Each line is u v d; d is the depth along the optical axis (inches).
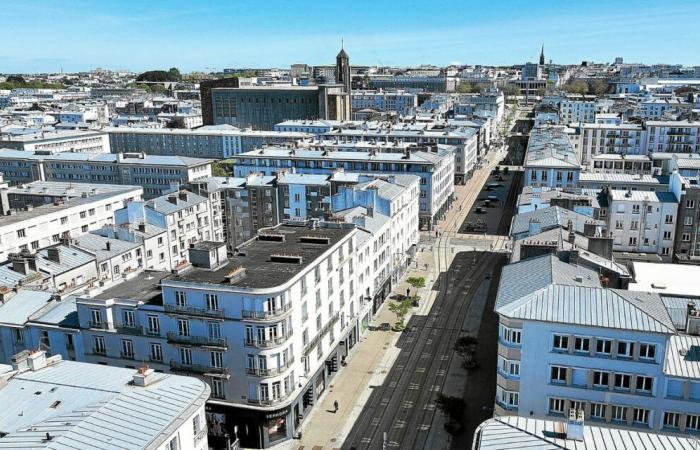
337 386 4067.4
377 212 5531.5
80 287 4148.6
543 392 2901.1
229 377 3393.2
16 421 2341.3
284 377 3403.1
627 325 2709.2
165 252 5689.0
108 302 3553.2
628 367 2743.6
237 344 3348.9
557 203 5029.5
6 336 3750.0
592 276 3302.2
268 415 3353.8
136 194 6943.9
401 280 5989.2
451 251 6914.4
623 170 7815.0
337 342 4173.2
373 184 5989.2
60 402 2439.7
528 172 7057.1
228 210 6953.7
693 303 3415.4
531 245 3604.8
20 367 2706.7
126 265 5088.6
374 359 4414.4
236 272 3425.2
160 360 3535.9
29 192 6993.1
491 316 5088.6
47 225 5684.1
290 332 3425.2
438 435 3501.5
